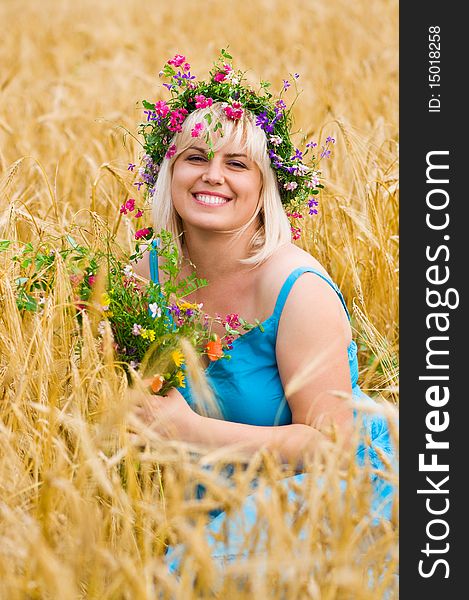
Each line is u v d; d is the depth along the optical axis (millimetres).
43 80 8109
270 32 10898
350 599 2361
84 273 3113
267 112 3109
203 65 7586
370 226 4402
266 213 3123
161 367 2930
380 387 3871
